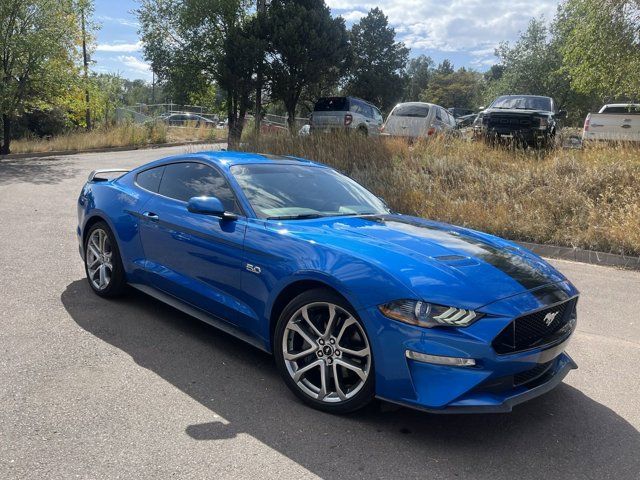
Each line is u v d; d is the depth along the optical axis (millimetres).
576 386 3854
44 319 4559
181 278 4242
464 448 2953
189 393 3434
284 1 20625
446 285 2945
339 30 20875
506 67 38375
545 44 36531
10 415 3049
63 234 7891
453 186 10680
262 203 4035
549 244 8648
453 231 4000
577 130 16641
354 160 12273
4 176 14562
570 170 10391
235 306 3773
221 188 4223
